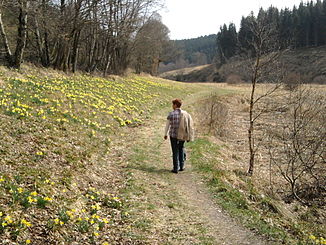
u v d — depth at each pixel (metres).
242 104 35.81
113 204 6.97
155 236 5.89
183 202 7.77
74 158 9.01
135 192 7.92
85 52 42.94
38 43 28.31
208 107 21.14
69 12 27.25
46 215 5.67
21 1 20.56
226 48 101.88
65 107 14.56
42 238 5.01
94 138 11.90
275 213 8.40
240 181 10.24
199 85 68.75
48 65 28.45
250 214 7.44
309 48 95.94
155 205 7.33
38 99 13.57
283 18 103.88
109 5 29.94
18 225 5.02
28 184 6.54
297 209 10.01
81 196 7.04
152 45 66.81
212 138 16.42
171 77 139.38
